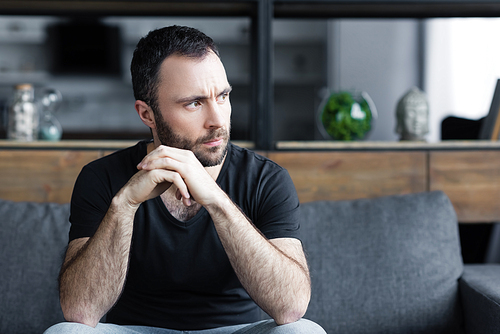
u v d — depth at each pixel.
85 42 4.44
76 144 1.60
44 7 1.71
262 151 1.61
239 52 4.46
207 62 1.06
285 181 1.18
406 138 1.80
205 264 1.13
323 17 1.84
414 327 1.35
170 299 1.16
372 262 1.39
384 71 4.18
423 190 1.65
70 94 4.46
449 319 1.37
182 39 1.07
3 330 1.34
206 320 1.15
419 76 4.09
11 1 1.65
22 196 1.59
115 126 4.45
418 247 1.41
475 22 3.31
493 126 1.73
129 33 4.45
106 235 1.02
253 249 1.00
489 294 1.26
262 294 1.00
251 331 1.04
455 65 3.59
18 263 1.38
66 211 1.47
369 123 1.78
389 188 1.64
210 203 1.01
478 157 1.65
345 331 1.35
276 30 4.44
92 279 1.01
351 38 4.20
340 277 1.38
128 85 4.48
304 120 4.53
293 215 1.15
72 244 1.12
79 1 1.64
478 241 1.86
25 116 1.69
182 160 1.03
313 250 1.41
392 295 1.37
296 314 1.01
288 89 4.51
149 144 1.22
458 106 3.57
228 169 1.19
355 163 1.63
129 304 1.18
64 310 1.03
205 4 1.66
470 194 1.65
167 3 1.65
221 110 1.08
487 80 3.18
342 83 4.24
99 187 1.17
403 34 4.12
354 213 1.47
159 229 1.12
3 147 1.58
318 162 1.62
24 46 4.45
